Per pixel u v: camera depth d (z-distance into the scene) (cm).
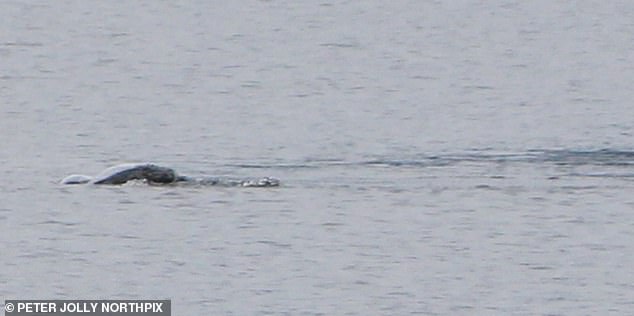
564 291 10250
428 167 14838
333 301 9981
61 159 15512
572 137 17588
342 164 15025
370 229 11831
